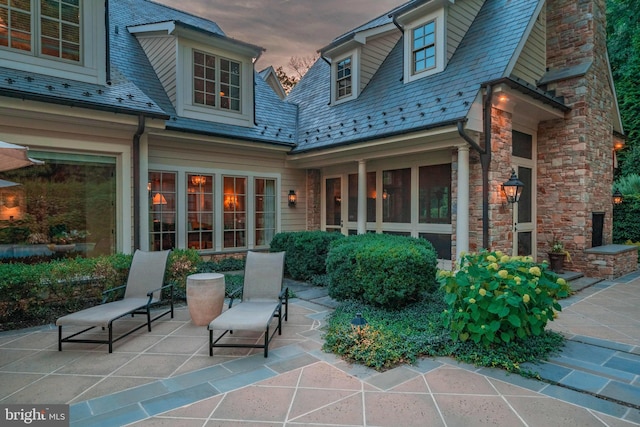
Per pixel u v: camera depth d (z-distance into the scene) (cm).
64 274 515
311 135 983
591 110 827
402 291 479
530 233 838
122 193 667
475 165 693
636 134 1486
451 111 660
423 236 807
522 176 820
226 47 897
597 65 852
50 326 478
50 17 613
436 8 793
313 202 1069
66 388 308
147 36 893
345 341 386
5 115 550
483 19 830
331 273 556
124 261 573
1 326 473
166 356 378
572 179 813
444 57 783
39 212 629
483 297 367
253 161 959
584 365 349
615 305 577
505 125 715
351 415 265
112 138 655
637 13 1531
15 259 606
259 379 324
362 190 865
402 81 880
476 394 296
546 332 420
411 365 352
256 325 370
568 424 254
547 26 872
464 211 671
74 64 634
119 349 398
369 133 797
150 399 289
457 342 381
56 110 571
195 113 856
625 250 831
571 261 815
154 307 565
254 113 969
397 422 257
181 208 836
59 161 620
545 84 835
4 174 590
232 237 924
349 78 1003
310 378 326
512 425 253
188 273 623
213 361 365
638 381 317
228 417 263
